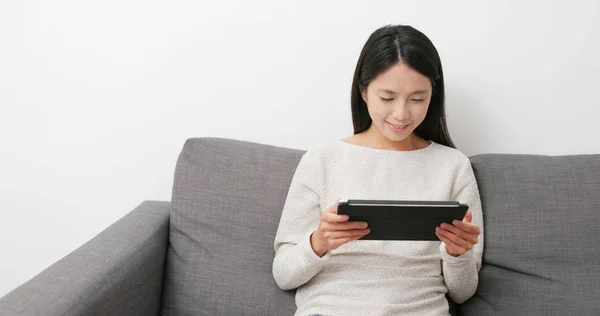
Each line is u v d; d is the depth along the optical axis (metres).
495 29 1.38
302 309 1.12
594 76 1.37
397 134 1.15
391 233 0.98
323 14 1.42
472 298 1.22
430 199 1.17
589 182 1.21
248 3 1.44
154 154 1.53
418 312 1.08
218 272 1.25
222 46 1.46
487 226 1.23
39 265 1.62
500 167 1.26
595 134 1.39
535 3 1.36
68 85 1.52
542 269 1.18
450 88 1.42
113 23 1.48
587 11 1.34
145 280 1.17
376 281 1.10
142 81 1.50
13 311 0.85
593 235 1.18
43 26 1.50
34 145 1.56
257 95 1.47
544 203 1.21
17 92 1.54
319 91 1.45
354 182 1.19
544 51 1.37
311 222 1.18
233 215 1.27
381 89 1.12
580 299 1.14
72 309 0.90
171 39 1.47
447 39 1.40
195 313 1.24
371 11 1.40
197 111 1.50
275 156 1.31
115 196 1.57
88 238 1.59
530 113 1.40
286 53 1.45
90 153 1.55
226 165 1.31
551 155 1.41
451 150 1.25
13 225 1.61
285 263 1.14
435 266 1.16
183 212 1.29
